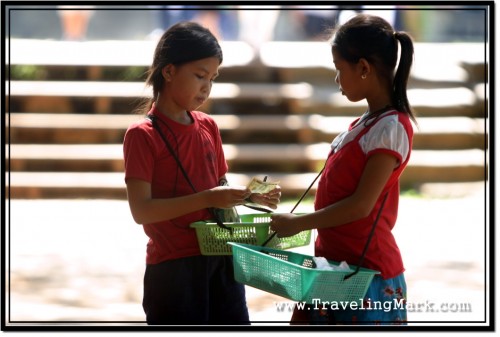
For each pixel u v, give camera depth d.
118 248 9.80
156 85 4.58
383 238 4.34
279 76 14.64
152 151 4.45
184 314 4.52
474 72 15.01
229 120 14.00
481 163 13.86
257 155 13.57
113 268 8.85
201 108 14.18
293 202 12.59
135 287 8.12
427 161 13.86
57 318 7.05
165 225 4.52
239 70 14.60
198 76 4.48
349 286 4.14
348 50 4.31
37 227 11.03
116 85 14.40
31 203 12.84
